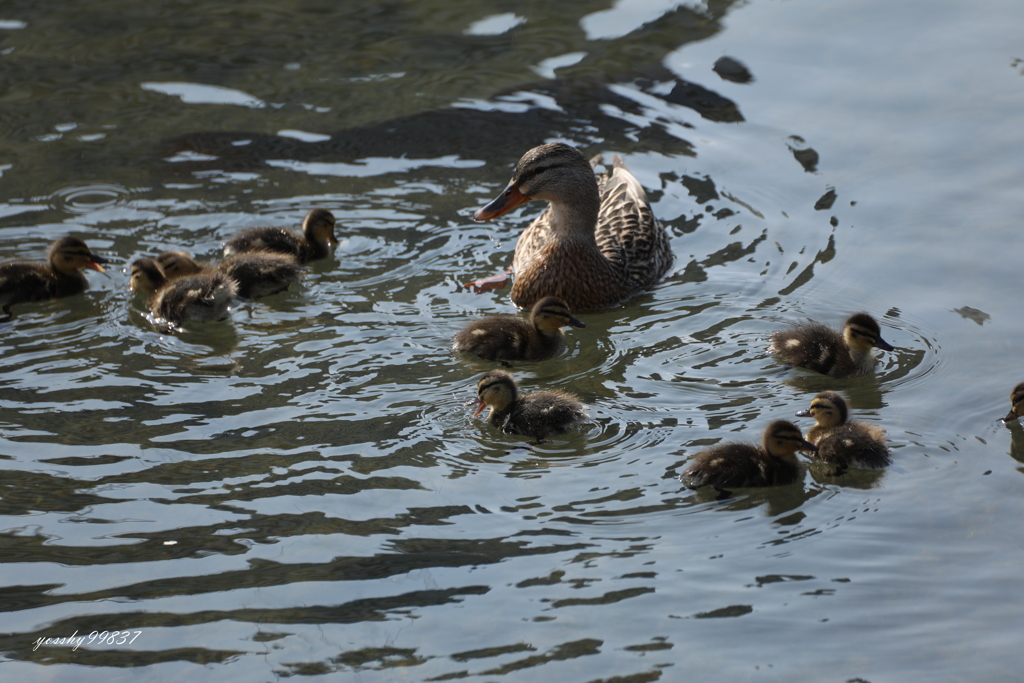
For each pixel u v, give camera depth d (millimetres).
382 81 19031
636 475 9961
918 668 7648
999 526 9156
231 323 12828
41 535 8961
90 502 9391
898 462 10109
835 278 13523
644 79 18922
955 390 11242
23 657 7730
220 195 15539
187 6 22219
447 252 14492
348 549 8844
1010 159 15883
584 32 20812
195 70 19375
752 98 18156
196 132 17266
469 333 12188
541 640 7895
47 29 21000
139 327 12750
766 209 15219
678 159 16516
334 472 9914
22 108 17891
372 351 12234
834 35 20203
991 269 13406
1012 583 8469
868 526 9219
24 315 12953
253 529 9078
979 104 17469
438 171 16250
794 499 9625
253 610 8180
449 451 10312
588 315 13359
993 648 7812
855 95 18062
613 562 8758
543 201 15867
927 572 8633
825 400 10461
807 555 8859
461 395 11359
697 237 14719
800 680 7531
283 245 14086
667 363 12047
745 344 12367
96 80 18953
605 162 16484
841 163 16172
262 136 17172
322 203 15414
